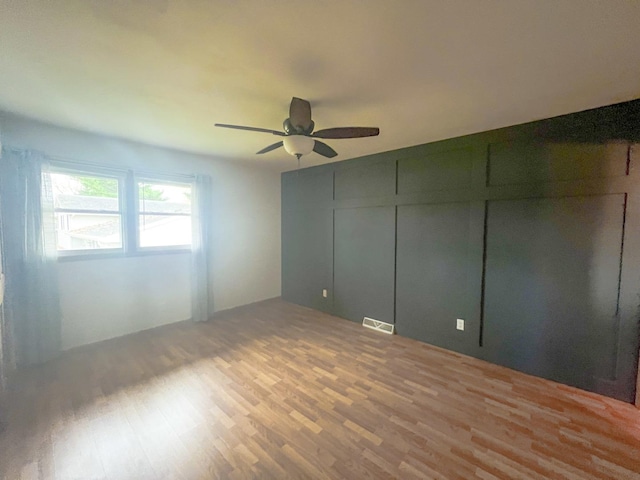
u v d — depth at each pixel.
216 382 2.38
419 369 2.61
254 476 1.49
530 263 2.50
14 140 2.55
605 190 2.14
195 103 2.14
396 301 3.48
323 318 4.08
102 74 1.74
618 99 2.02
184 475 1.49
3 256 2.44
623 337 2.10
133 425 1.86
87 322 3.08
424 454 1.63
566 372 2.35
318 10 1.19
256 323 3.84
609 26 1.26
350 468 1.54
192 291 3.89
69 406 2.05
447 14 1.20
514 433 1.80
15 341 2.55
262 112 2.31
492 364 2.70
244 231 4.56
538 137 2.43
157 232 3.67
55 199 2.86
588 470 1.53
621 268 2.10
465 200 2.86
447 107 2.17
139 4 1.16
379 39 1.38
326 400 2.14
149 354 2.89
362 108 2.20
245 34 1.35
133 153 3.33
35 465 1.54
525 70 1.65
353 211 3.90
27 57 1.55
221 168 4.20
